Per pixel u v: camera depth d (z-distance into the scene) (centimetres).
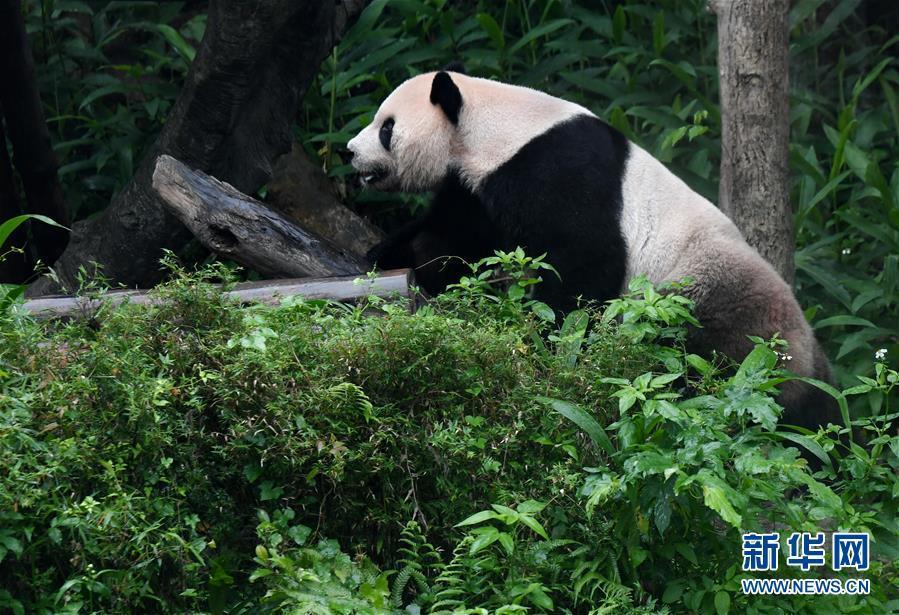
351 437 613
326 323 663
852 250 1313
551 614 595
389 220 1328
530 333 713
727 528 627
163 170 885
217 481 594
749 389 650
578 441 649
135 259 1039
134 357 593
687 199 934
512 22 1505
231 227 883
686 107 1310
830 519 739
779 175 1077
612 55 1446
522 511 574
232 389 587
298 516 609
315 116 1366
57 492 541
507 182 912
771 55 1065
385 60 1365
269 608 547
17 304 662
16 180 1336
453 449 611
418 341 633
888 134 1470
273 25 919
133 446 570
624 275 900
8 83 1098
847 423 698
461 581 573
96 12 1521
